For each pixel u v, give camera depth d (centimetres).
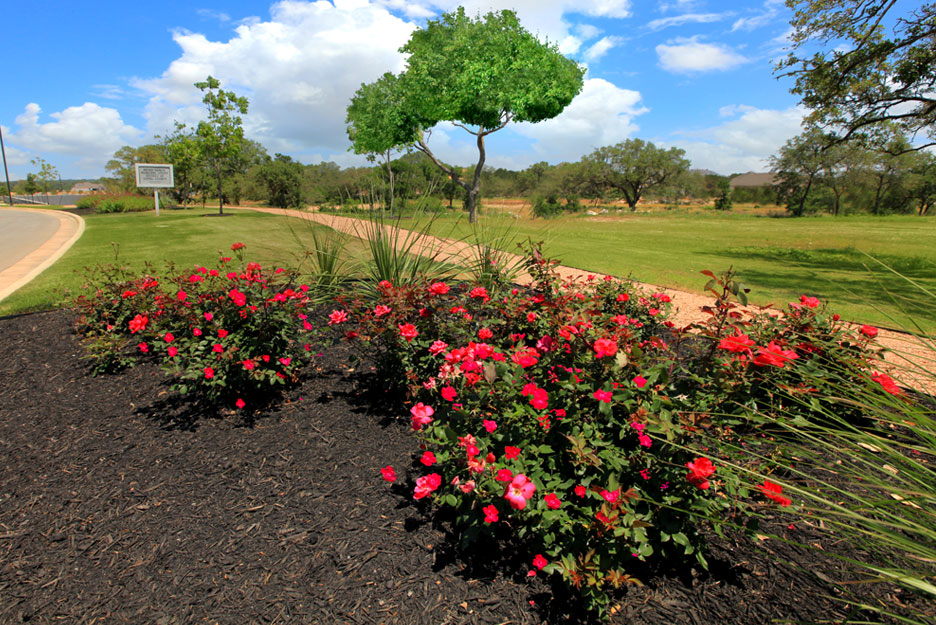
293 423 248
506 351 230
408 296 261
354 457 218
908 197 3978
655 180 4888
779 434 195
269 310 276
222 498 192
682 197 5303
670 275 676
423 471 207
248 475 206
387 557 161
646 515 146
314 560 160
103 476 207
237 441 232
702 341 255
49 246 967
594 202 5247
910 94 1007
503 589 148
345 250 499
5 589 150
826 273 809
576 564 139
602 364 175
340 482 200
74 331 389
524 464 160
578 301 294
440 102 1680
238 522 178
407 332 223
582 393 172
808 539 159
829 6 962
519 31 1727
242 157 4378
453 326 262
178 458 219
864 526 148
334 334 360
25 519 181
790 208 4375
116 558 162
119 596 147
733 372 177
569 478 168
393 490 195
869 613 132
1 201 5081
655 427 149
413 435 234
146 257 745
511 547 165
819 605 137
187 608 143
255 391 279
